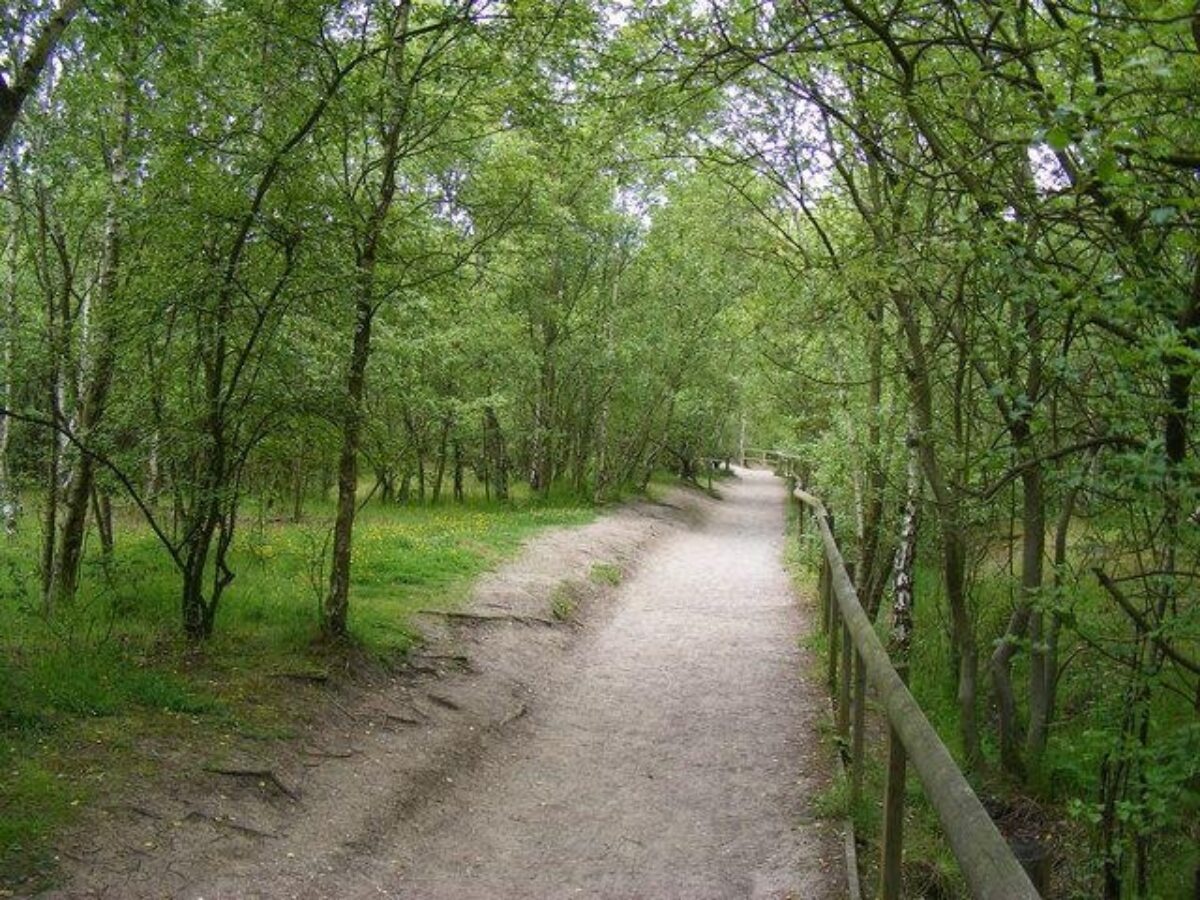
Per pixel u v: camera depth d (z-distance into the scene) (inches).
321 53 293.4
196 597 299.7
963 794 109.8
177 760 216.1
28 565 392.8
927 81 186.4
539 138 328.8
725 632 457.4
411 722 284.2
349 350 311.7
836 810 230.7
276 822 208.1
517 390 928.9
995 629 335.0
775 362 310.5
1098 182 141.9
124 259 318.3
